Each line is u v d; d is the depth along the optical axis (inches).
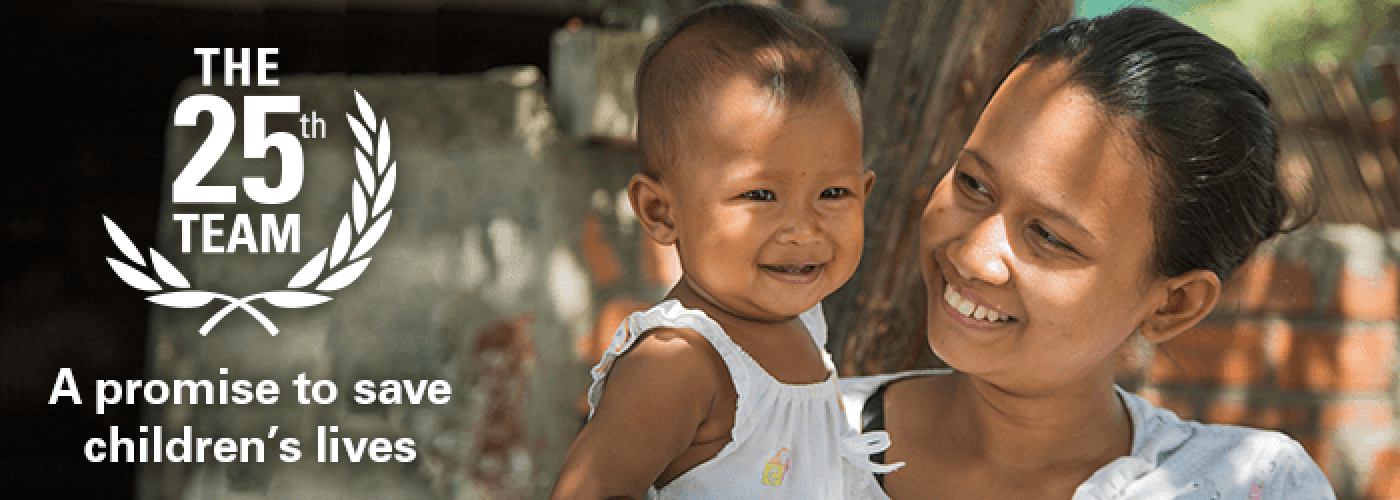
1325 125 130.0
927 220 53.9
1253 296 114.3
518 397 135.5
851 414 61.9
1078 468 57.8
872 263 75.0
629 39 138.3
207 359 133.5
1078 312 50.2
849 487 55.5
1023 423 56.6
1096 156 48.6
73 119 193.2
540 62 173.0
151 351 133.6
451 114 139.9
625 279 141.6
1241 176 50.8
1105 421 58.6
